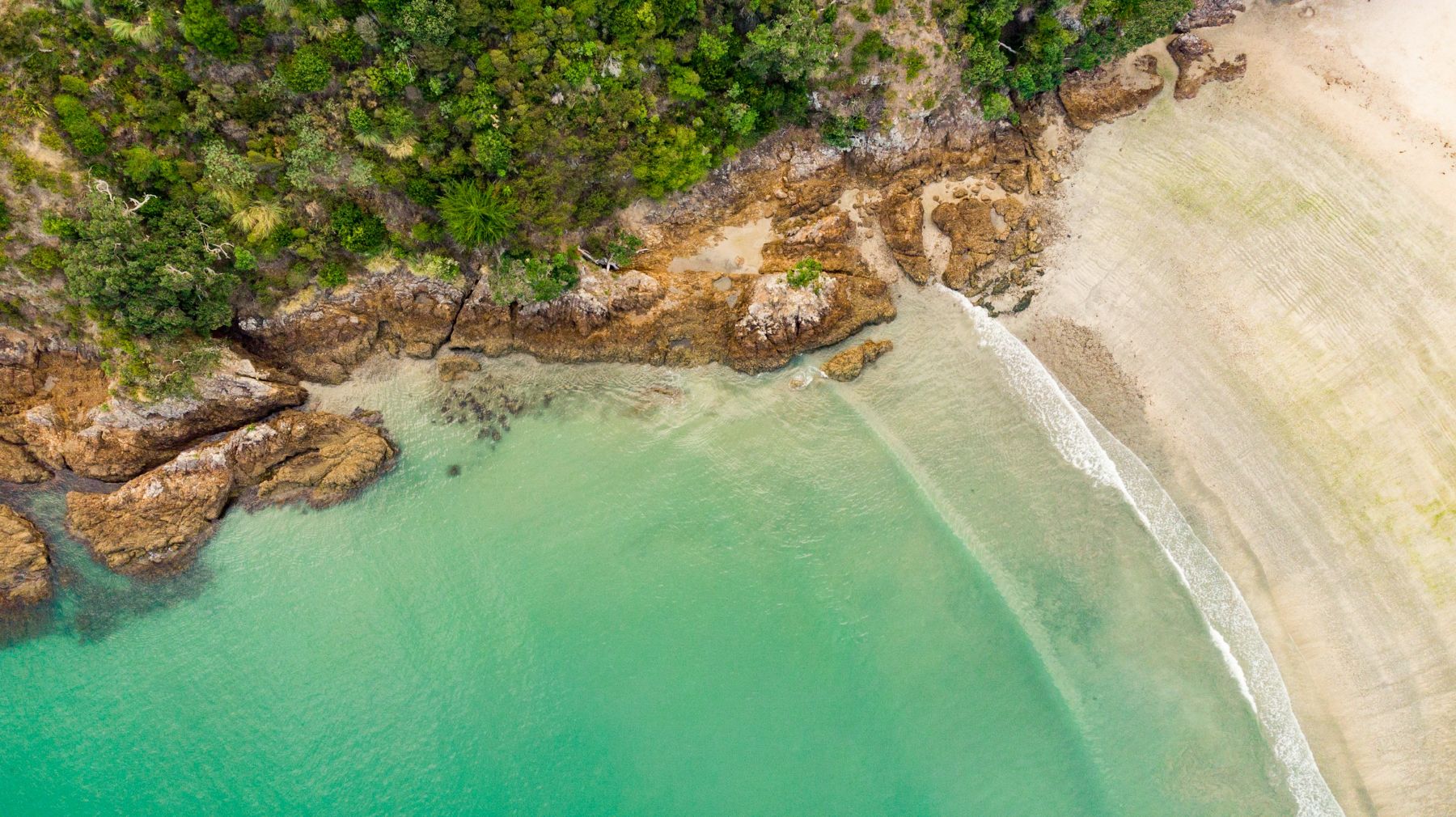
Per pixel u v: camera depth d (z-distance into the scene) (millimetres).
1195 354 29984
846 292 31359
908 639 29312
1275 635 28578
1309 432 29016
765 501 30688
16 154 24922
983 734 28469
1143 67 31219
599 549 30734
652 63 28438
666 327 31562
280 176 27906
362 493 30969
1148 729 28141
